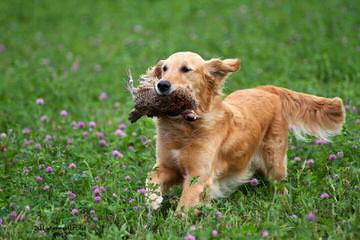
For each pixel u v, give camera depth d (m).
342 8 22.36
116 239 7.34
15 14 26.59
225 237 7.30
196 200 9.03
